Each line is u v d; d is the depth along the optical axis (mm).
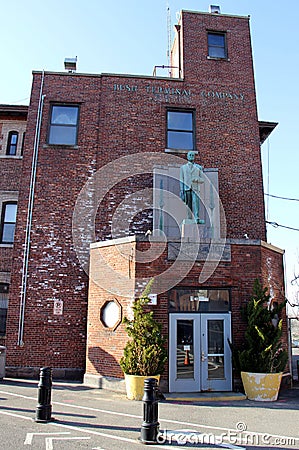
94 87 17766
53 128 17266
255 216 17125
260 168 17672
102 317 13492
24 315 15047
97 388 12844
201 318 12828
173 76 21469
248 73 18766
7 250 17172
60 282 15461
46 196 16297
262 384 11742
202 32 19031
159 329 11984
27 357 14711
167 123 17703
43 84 17625
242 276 13312
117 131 17297
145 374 11430
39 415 8422
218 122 17891
